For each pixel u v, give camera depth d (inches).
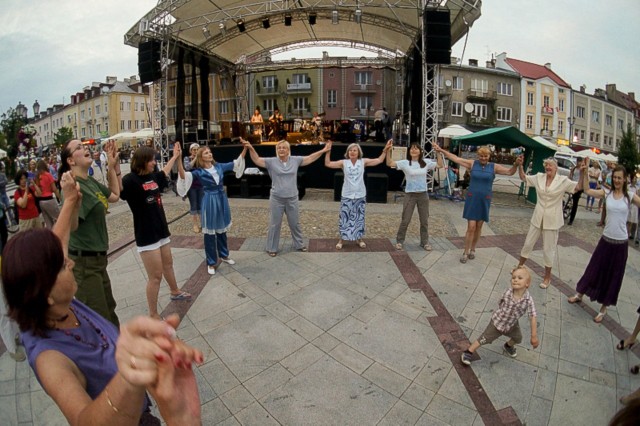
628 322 174.7
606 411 119.0
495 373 134.3
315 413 115.0
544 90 1790.1
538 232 205.3
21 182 280.8
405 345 149.6
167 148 560.1
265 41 703.1
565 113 1884.8
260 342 150.8
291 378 130.2
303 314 171.6
